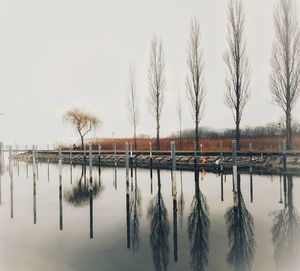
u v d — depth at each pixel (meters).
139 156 48.22
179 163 41.38
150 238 14.04
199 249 12.59
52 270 10.73
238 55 40.50
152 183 30.23
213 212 18.56
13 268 10.94
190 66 46.53
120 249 12.68
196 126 46.50
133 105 58.66
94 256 11.92
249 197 22.14
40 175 40.69
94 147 68.00
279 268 10.66
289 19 35.75
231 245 12.97
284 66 35.78
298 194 22.70
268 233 14.52
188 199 22.55
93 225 16.28
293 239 13.62
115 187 29.17
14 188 29.88
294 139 46.00
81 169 46.53
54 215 18.58
